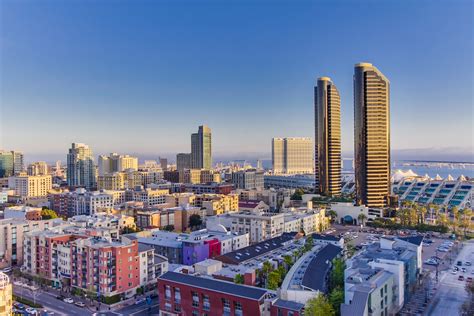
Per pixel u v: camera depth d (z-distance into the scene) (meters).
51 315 180.25
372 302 149.50
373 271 174.75
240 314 154.50
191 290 165.50
